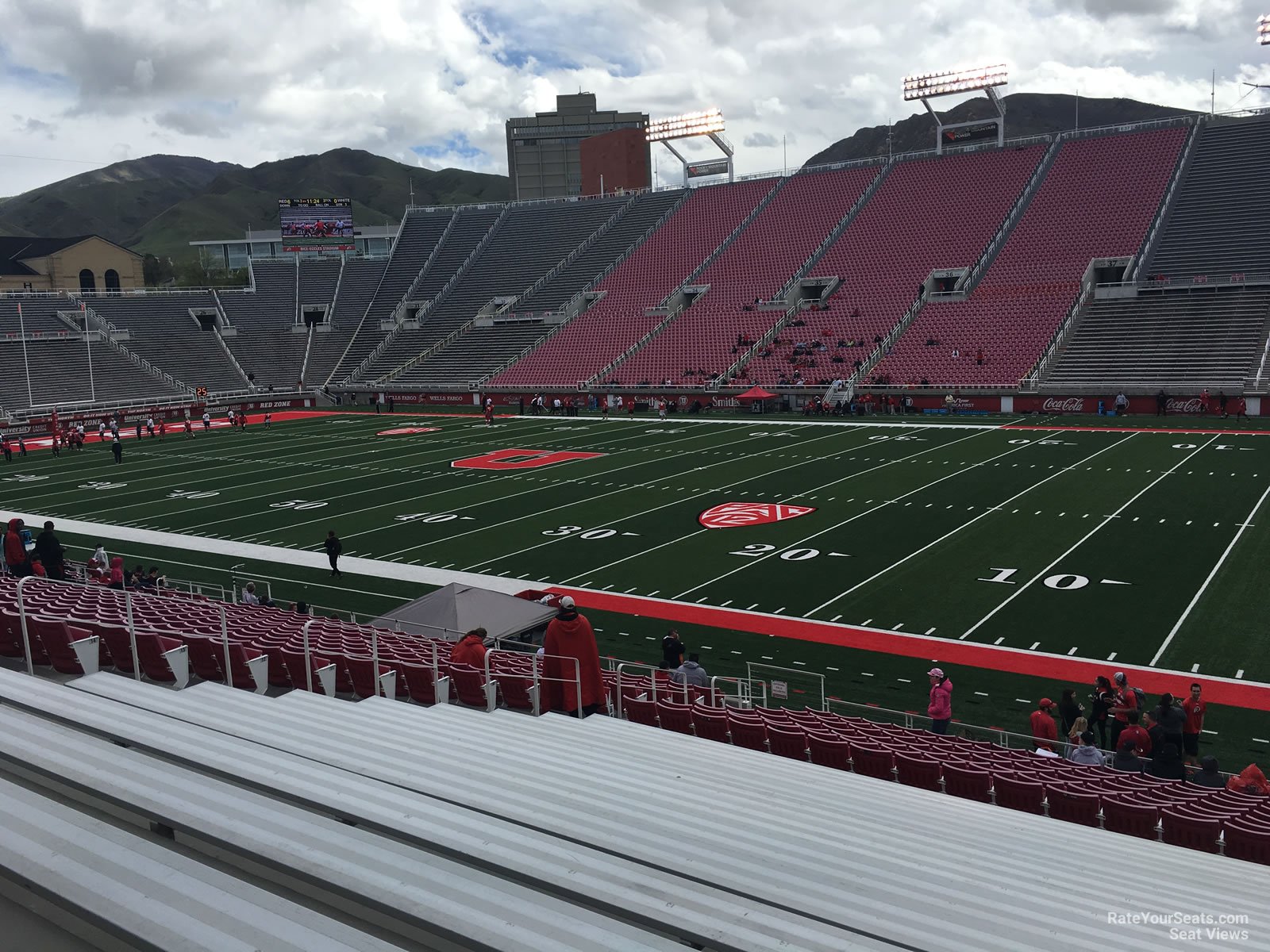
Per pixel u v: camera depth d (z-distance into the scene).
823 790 8.29
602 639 17.94
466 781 6.83
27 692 7.55
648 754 8.73
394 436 47.91
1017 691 14.95
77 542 26.77
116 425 41.62
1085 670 15.53
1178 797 9.72
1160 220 52.91
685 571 21.97
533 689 10.43
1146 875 6.75
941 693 13.21
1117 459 33.25
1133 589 19.22
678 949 3.50
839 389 51.06
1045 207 57.38
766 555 22.97
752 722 11.21
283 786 5.54
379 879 3.84
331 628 15.36
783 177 70.69
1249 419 42.00
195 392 64.38
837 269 60.66
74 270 80.88
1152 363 45.88
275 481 35.59
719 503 28.86
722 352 57.91
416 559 23.97
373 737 8.17
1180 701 14.09
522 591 18.81
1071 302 51.19
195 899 3.52
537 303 69.88
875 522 25.67
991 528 24.50
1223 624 17.09
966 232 58.66
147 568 23.94
